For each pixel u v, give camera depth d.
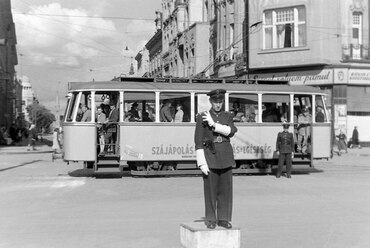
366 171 20.88
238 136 18.73
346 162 25.75
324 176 18.88
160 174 18.16
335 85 35.00
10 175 19.27
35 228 9.44
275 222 9.93
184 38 55.50
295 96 19.77
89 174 19.59
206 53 49.53
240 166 19.16
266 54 36.00
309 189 15.01
